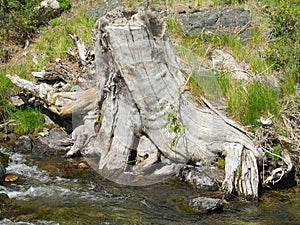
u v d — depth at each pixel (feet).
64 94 26.22
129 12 22.67
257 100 25.66
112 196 21.29
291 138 24.32
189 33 32.55
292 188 22.29
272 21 32.14
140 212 19.97
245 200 20.97
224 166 22.61
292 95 27.27
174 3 35.45
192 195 21.18
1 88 29.01
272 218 19.66
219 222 19.27
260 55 30.30
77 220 19.34
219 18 33.35
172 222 19.24
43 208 20.24
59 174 23.29
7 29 35.47
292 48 29.78
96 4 37.42
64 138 26.32
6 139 26.71
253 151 22.62
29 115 27.76
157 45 22.16
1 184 22.26
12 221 19.17
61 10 37.58
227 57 30.04
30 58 33.01
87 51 30.22
